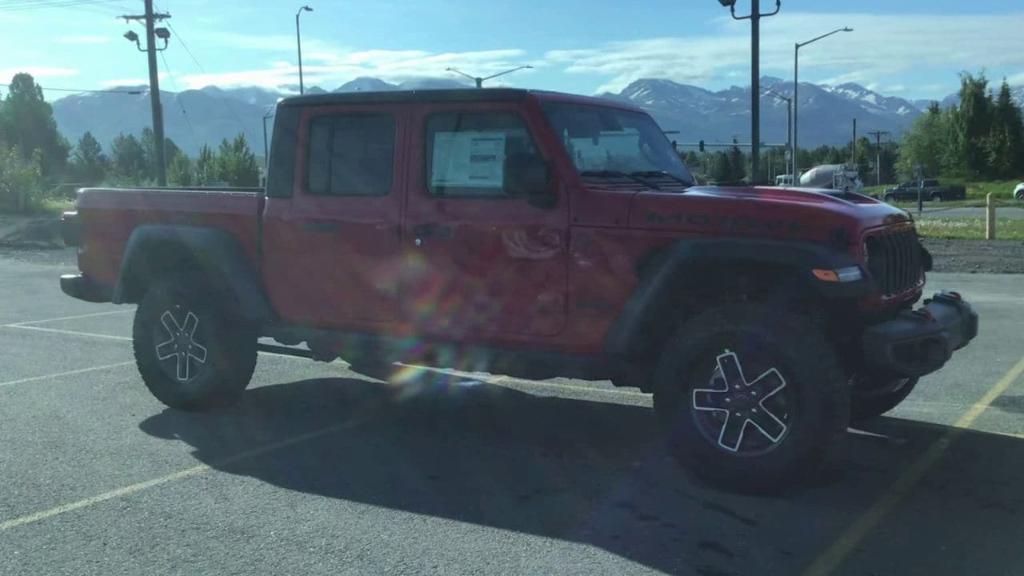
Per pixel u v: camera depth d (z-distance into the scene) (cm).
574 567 433
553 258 559
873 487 534
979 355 883
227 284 686
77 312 1258
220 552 453
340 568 433
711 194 541
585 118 604
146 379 721
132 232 727
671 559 441
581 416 703
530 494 531
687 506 509
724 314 517
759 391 512
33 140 10462
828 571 426
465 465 585
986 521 483
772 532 472
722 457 521
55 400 754
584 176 566
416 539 467
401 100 612
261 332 678
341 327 646
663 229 531
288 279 660
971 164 8688
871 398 635
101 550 457
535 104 570
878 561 436
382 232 613
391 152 616
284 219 654
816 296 506
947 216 3950
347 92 636
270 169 665
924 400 723
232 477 564
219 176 5528
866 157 10800
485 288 582
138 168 10494
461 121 593
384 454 610
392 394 777
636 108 672
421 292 605
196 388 702
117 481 557
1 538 473
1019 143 8581
